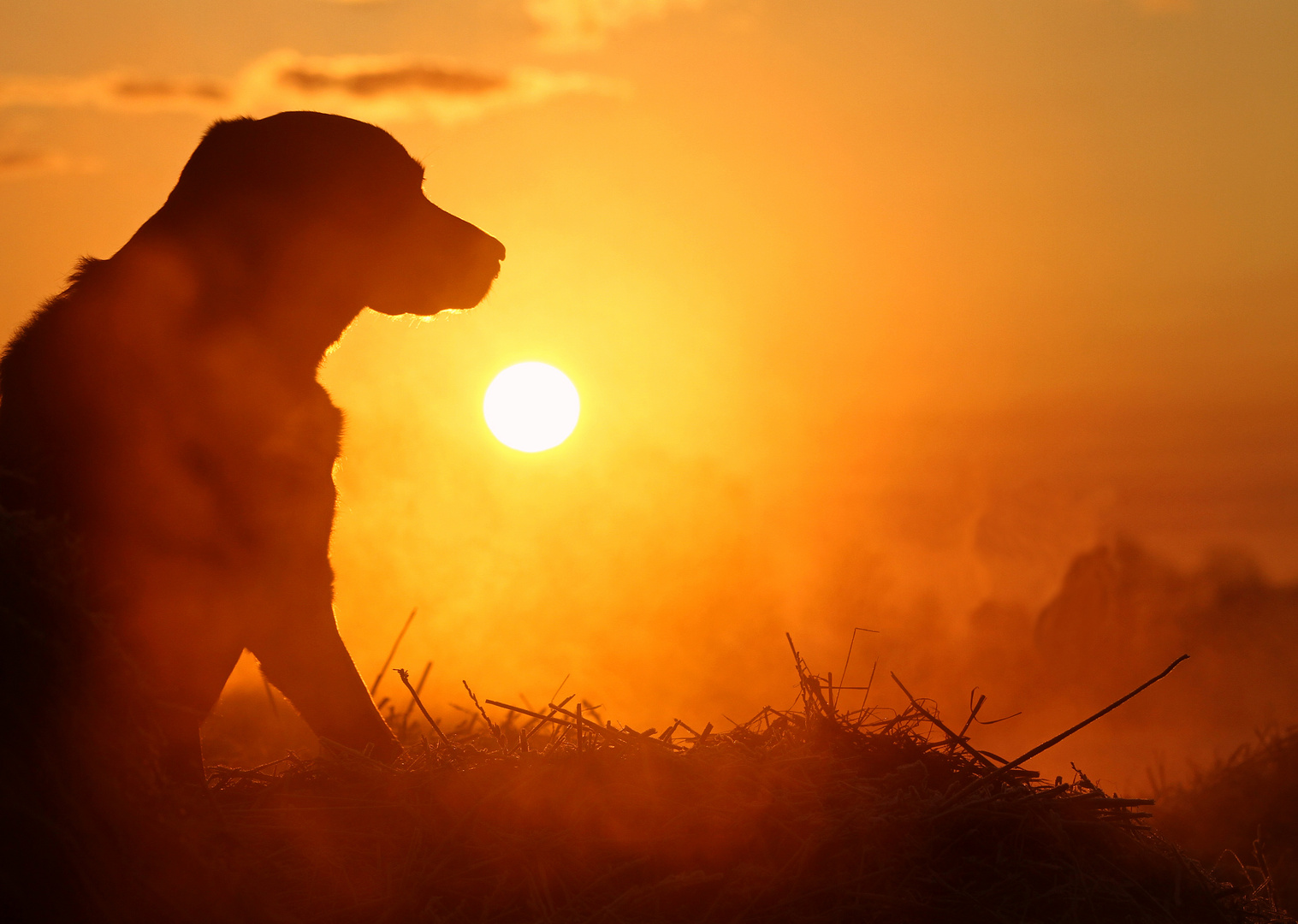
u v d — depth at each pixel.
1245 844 5.83
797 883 2.81
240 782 3.42
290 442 3.94
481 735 4.07
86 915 2.35
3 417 3.62
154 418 3.65
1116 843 3.14
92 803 2.42
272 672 4.05
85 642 2.54
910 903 2.76
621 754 3.27
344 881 2.79
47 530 2.65
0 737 2.36
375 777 3.21
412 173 4.46
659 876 2.86
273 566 3.87
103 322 3.71
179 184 4.12
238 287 4.00
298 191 4.12
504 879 2.80
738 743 3.38
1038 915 2.82
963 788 3.14
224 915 2.47
